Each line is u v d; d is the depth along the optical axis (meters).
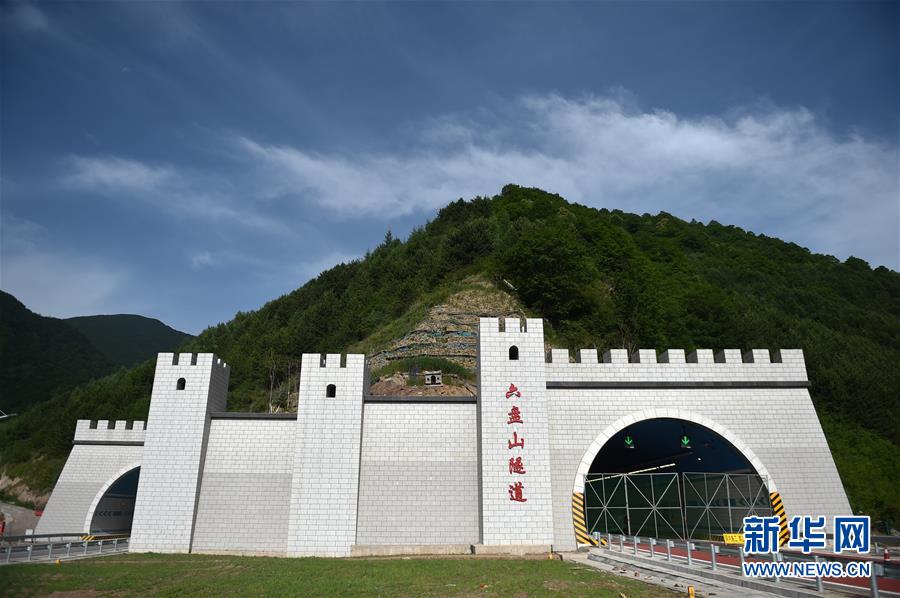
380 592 17.41
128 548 32.16
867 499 49.41
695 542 28.59
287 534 31.22
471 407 33.25
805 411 32.59
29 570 23.09
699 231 133.88
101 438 46.22
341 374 33.19
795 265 118.81
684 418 32.31
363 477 31.75
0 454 88.00
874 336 81.31
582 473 31.08
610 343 67.44
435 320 66.50
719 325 69.56
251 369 77.12
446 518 31.08
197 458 32.34
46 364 155.38
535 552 29.05
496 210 106.56
